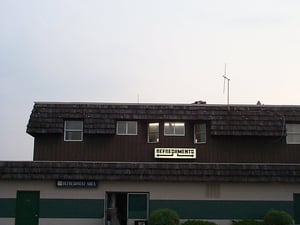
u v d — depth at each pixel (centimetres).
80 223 2697
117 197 2770
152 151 3050
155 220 2491
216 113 3047
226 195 2756
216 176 2706
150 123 3089
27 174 2664
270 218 2589
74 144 3041
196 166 2730
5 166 2672
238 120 3025
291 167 2755
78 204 2711
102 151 3038
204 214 2736
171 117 3025
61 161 2836
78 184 2706
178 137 3070
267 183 2775
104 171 2697
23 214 2703
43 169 2684
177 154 3012
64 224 2692
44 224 2689
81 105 3078
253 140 3073
